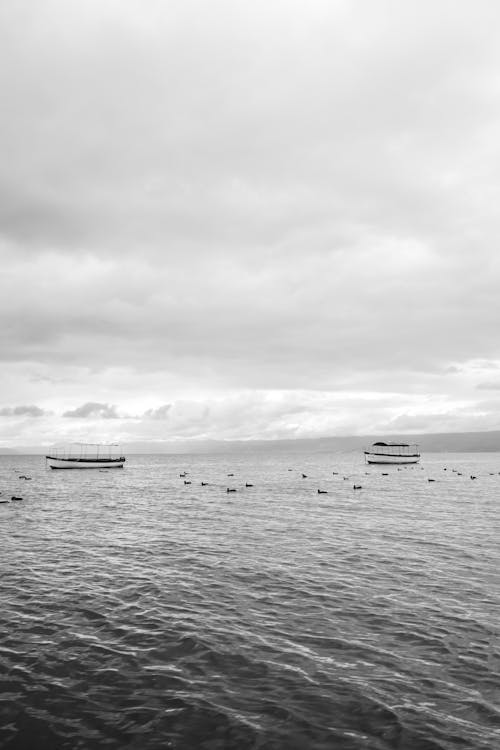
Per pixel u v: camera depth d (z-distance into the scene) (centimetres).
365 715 1338
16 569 2884
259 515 5206
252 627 1961
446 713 1348
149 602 2270
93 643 1811
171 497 7312
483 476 12900
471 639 1839
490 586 2497
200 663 1648
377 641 1825
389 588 2470
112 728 1273
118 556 3222
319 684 1506
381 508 5809
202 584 2552
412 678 1545
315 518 4959
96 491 8494
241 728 1273
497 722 1306
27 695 1435
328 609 2166
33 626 1978
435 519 4869
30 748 1191
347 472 15075
